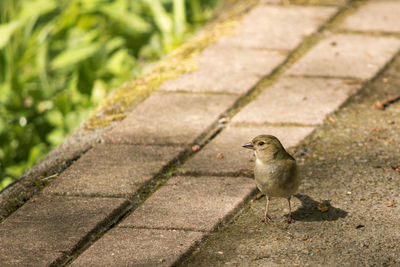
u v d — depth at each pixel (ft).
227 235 25.94
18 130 45.55
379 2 51.19
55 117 45.83
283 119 34.99
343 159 31.12
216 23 49.37
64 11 56.90
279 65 41.34
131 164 31.37
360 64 40.98
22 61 51.88
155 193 28.96
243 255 24.57
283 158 25.52
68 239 25.86
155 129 34.55
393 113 35.40
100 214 27.48
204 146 32.91
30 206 28.40
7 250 25.27
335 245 24.84
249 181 29.58
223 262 24.22
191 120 35.29
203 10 62.75
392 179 29.19
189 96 37.99
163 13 54.75
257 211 27.55
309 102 36.65
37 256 24.85
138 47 57.36
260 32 46.44
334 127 34.09
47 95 50.60
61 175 30.71
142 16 60.13
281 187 25.57
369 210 27.02
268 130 34.01
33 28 59.16
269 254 24.54
